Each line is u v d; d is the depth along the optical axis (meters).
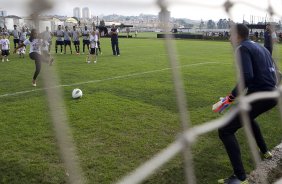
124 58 15.41
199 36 37.56
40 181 3.19
